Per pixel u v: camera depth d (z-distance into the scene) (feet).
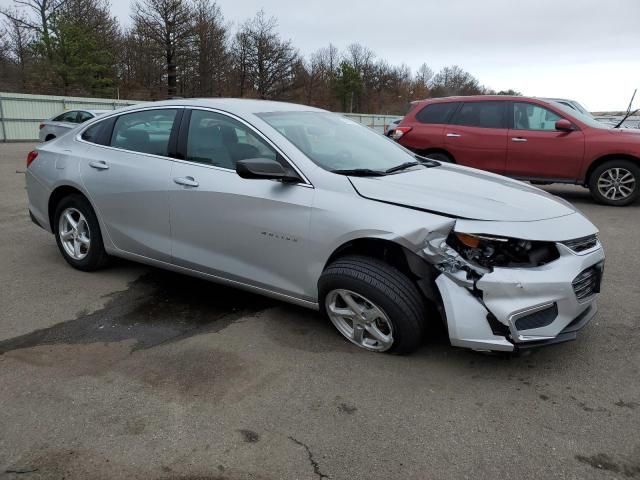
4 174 37.29
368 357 10.57
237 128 12.09
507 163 28.02
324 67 187.11
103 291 14.07
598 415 8.74
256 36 149.69
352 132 13.82
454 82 253.24
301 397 9.21
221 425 8.45
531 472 7.46
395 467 7.55
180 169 12.66
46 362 10.36
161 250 13.28
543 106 27.58
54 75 112.37
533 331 9.37
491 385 9.61
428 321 10.29
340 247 10.46
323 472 7.45
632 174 26.27
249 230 11.53
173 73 134.41
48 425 8.42
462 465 7.59
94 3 132.87
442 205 9.84
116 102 90.89
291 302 11.66
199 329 11.84
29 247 18.12
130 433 8.25
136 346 11.03
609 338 11.48
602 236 20.70
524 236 9.39
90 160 14.49
